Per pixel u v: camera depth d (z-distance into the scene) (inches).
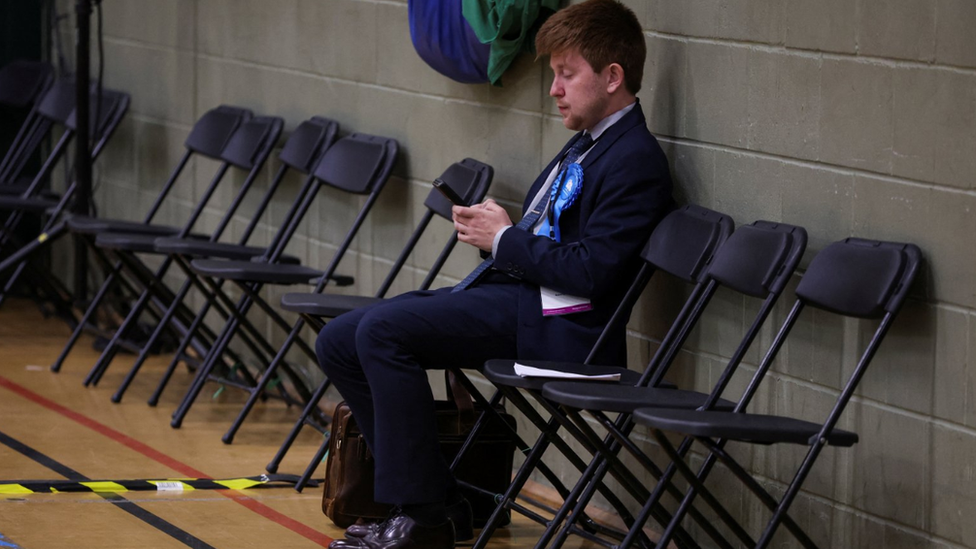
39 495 251.6
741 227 210.7
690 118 236.5
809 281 199.2
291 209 322.0
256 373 363.6
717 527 235.3
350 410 235.3
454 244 277.4
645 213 221.3
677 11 237.9
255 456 289.6
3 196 401.4
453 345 221.1
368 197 315.6
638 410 187.2
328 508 239.6
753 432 180.1
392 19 310.8
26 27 447.2
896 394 201.6
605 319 225.0
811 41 212.2
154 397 327.9
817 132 212.2
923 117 194.7
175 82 395.9
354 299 259.8
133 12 412.8
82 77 374.3
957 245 190.7
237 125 353.1
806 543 186.4
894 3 198.4
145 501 252.4
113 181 430.9
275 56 353.4
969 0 187.6
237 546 228.5
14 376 350.3
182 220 397.4
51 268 453.7
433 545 218.8
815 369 215.0
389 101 314.0
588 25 224.4
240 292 370.6
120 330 345.7
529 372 203.8
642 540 219.0
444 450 242.1
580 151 232.5
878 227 202.5
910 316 198.5
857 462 208.8
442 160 298.7
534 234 229.9
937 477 195.9
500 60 267.0
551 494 269.0
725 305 231.8
